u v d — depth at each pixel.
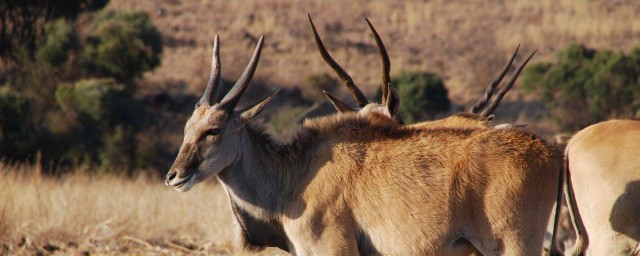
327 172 25.03
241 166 25.58
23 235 36.34
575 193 23.69
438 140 24.86
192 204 41.94
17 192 41.34
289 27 180.38
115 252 34.78
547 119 116.69
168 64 146.75
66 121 97.38
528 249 23.52
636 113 100.25
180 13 185.50
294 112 101.75
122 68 116.75
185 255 34.44
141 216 38.72
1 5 118.62
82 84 101.00
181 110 122.69
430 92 116.69
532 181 23.61
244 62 149.75
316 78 133.00
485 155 24.03
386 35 181.25
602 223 22.88
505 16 193.75
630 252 22.61
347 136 25.50
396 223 24.34
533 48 170.75
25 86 112.19
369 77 149.88
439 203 24.08
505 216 23.48
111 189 46.25
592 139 23.56
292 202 25.22
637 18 185.62
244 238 26.33
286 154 25.62
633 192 22.38
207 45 163.62
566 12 192.75
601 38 174.88
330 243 24.64
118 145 94.44
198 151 24.59
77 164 90.12
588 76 111.56
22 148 88.69
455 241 24.20
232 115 25.28
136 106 102.75
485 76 146.62
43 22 121.62
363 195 24.64
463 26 187.25
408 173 24.47
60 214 38.12
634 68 109.12
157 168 95.50
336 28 182.50
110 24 119.50
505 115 124.06
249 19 184.38
